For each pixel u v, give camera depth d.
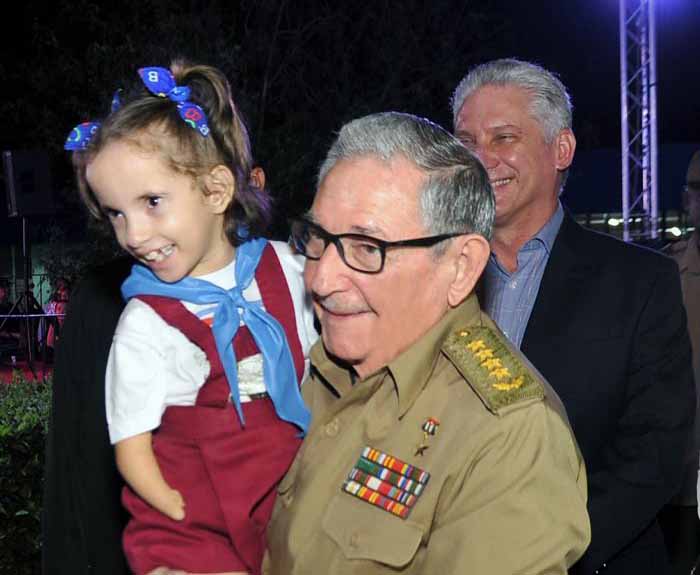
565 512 1.81
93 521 2.65
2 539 4.70
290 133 12.76
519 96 2.99
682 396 2.80
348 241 1.97
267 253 2.40
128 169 2.15
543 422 1.87
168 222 2.18
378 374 2.04
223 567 2.26
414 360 1.99
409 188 1.95
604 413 2.77
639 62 12.73
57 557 2.67
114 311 2.59
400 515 1.89
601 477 2.75
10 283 19.00
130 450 2.21
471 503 1.83
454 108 3.18
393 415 2.01
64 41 13.72
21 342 15.29
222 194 2.27
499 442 1.84
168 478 2.26
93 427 2.61
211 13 13.29
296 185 12.20
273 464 2.27
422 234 1.96
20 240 18.53
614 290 2.84
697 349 4.10
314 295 2.05
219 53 12.55
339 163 2.01
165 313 2.24
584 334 2.80
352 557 1.90
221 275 2.32
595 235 3.00
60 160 14.55
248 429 2.28
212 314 2.28
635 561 2.85
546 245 3.01
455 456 1.88
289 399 2.26
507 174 2.97
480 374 1.94
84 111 12.98
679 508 3.89
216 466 2.25
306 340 2.39
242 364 2.29
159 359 2.23
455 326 2.05
